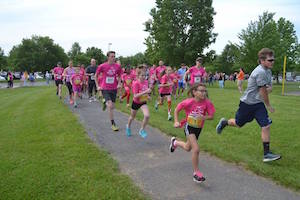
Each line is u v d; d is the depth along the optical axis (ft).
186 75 35.29
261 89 15.58
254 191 12.65
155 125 24.99
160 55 116.26
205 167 15.43
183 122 14.67
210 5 113.29
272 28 104.63
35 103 40.81
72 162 15.55
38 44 267.18
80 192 12.11
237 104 39.34
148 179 13.92
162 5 114.11
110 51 23.45
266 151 15.72
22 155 16.66
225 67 262.67
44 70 270.67
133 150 18.39
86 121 27.25
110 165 15.31
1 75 171.42
